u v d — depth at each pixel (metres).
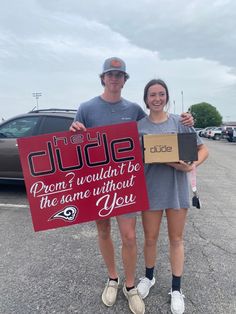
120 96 2.82
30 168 2.69
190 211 5.84
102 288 3.15
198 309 2.85
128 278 2.86
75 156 2.71
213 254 3.97
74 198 2.74
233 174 10.77
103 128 2.71
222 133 39.69
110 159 2.73
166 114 2.88
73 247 4.09
